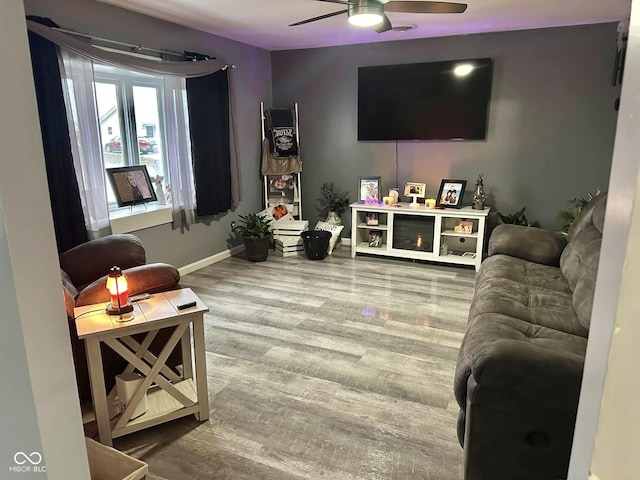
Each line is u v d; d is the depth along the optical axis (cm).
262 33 439
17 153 78
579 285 231
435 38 461
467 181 479
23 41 78
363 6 272
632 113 45
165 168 425
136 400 203
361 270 452
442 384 250
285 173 535
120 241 296
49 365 86
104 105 372
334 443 205
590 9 359
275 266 468
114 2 334
